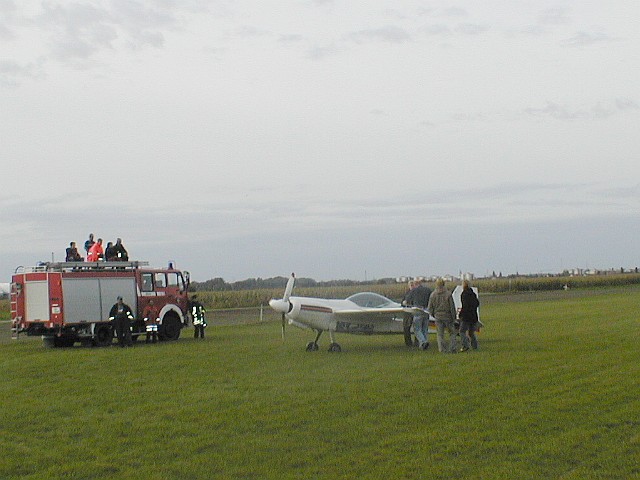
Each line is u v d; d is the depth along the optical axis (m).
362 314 20.34
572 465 8.34
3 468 8.76
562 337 22.23
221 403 12.44
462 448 9.10
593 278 101.69
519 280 95.38
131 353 21.47
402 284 78.62
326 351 20.48
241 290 67.62
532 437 9.52
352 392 13.05
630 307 39.09
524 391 12.66
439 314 18.94
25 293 25.34
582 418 10.48
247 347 22.23
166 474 8.38
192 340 26.38
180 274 27.31
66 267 25.19
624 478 7.79
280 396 12.91
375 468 8.40
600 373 14.47
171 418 11.38
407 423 10.53
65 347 25.78
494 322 29.97
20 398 13.65
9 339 30.84
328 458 8.88
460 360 17.09
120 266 26.02
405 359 17.73
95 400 13.19
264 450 9.30
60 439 10.22
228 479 8.16
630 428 9.88
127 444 9.84
